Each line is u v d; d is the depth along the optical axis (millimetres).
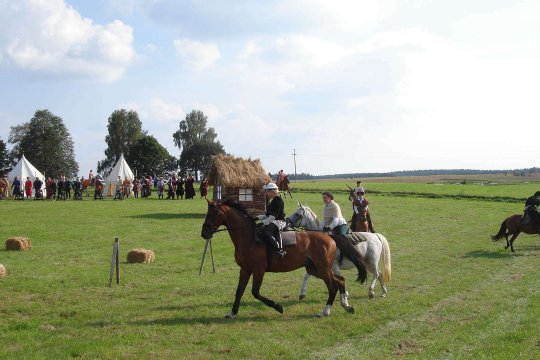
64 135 111312
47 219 30781
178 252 21797
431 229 31234
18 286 14844
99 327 11117
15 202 42562
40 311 12422
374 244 14430
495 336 10570
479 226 32875
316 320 11984
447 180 137500
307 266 12844
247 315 12312
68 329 10922
